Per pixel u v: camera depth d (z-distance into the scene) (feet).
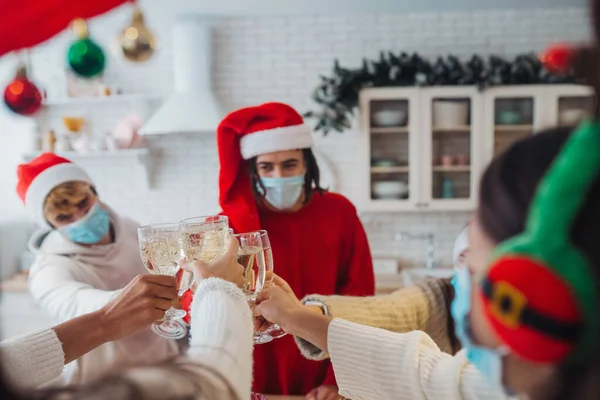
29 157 12.93
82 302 5.46
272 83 13.51
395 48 13.35
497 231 1.78
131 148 12.98
